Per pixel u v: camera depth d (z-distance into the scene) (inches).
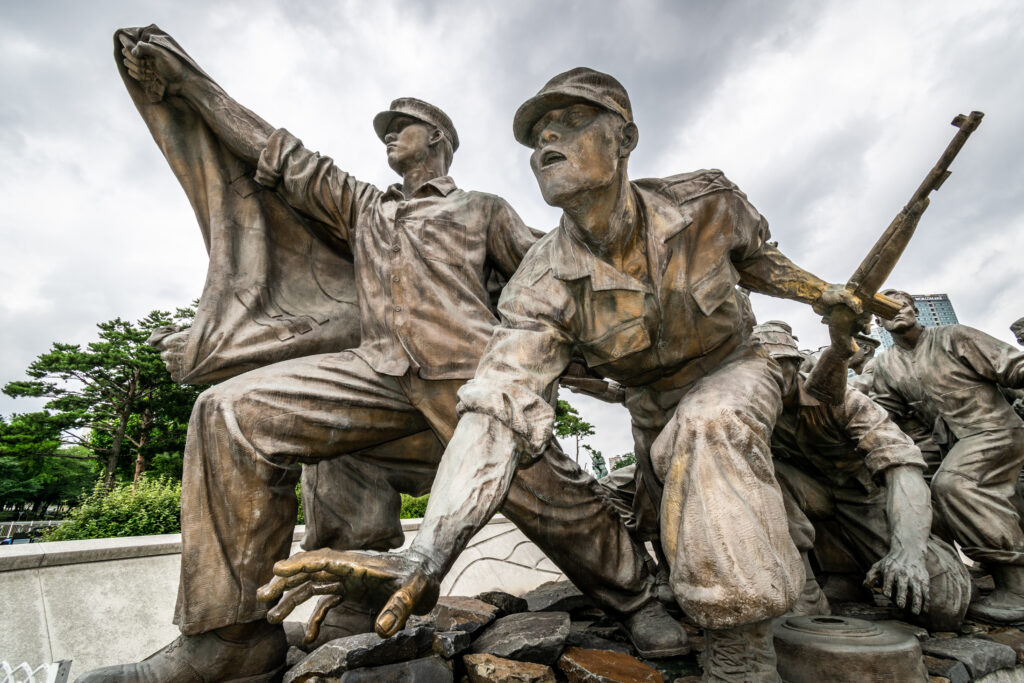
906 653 73.8
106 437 1163.9
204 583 85.0
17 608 103.8
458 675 85.9
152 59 108.5
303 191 114.4
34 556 110.3
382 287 110.0
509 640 87.2
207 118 113.9
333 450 103.7
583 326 92.3
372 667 79.4
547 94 82.6
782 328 133.3
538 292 92.2
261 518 90.0
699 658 101.2
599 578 109.3
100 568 118.5
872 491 135.9
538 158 85.7
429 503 65.7
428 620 108.5
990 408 150.9
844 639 78.4
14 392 1088.2
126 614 115.2
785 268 100.8
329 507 123.3
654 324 92.2
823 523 146.8
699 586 67.5
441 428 107.4
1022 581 132.6
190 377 109.3
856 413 119.6
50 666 80.0
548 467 105.7
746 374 90.6
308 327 118.2
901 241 88.2
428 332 105.9
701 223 93.4
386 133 137.8
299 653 106.6
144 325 1161.4
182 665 84.4
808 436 128.2
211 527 87.4
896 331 173.9
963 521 140.5
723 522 68.8
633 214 88.7
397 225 113.0
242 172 120.5
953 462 148.3
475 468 68.4
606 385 156.8
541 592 160.6
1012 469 145.6
